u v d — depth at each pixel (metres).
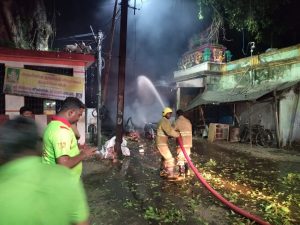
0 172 1.68
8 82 10.90
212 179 8.74
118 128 11.33
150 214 5.85
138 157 11.85
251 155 13.07
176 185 8.00
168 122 8.58
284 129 15.45
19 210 1.56
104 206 6.33
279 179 8.91
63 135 3.54
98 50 13.86
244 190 7.75
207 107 21.86
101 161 10.82
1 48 10.55
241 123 18.97
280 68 16.50
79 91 11.70
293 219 5.83
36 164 1.75
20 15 16.08
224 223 5.57
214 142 17.28
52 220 1.63
